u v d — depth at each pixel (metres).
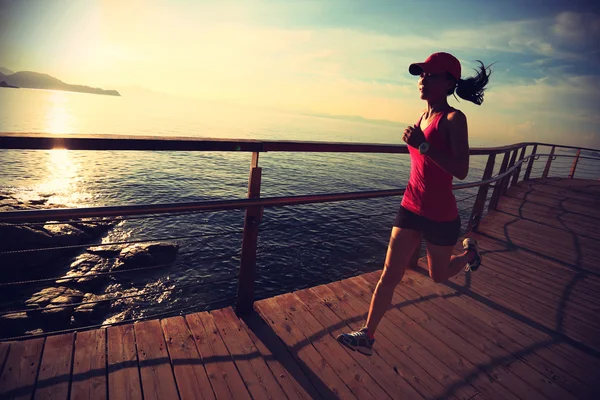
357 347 1.99
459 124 1.62
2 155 52.31
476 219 5.57
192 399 1.73
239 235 21.66
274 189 43.78
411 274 3.57
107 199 31.80
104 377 1.80
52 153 59.47
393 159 109.75
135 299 13.47
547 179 11.60
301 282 16.14
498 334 2.72
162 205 1.88
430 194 1.85
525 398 2.07
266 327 2.41
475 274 3.85
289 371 2.03
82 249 16.42
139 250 16.45
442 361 2.31
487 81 1.76
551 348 2.62
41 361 1.85
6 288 12.78
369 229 24.88
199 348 2.10
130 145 1.69
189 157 66.62
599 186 11.01
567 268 4.46
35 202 27.30
